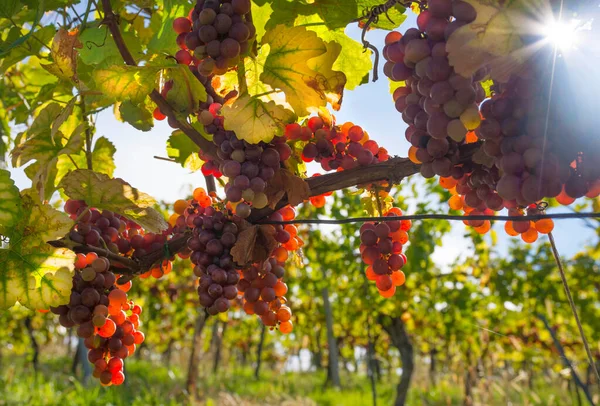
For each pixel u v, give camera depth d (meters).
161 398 9.12
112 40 1.88
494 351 8.73
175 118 1.55
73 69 1.65
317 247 9.10
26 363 16.02
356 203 8.57
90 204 1.52
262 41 1.40
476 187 1.30
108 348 1.54
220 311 1.47
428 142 1.19
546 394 10.05
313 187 1.51
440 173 1.22
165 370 14.37
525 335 8.44
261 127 1.40
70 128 2.16
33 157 1.76
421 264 7.60
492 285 8.63
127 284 1.63
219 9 1.34
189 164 1.96
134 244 1.65
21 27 2.14
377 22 1.71
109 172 2.09
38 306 1.38
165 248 1.61
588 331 8.24
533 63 1.00
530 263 8.66
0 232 1.36
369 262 1.53
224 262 1.50
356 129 1.57
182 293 10.49
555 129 1.02
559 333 8.61
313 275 9.97
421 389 11.94
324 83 1.42
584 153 1.04
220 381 14.10
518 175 1.07
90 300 1.45
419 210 7.66
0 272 1.37
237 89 1.61
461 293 8.47
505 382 7.84
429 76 1.05
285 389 13.70
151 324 13.84
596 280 8.19
